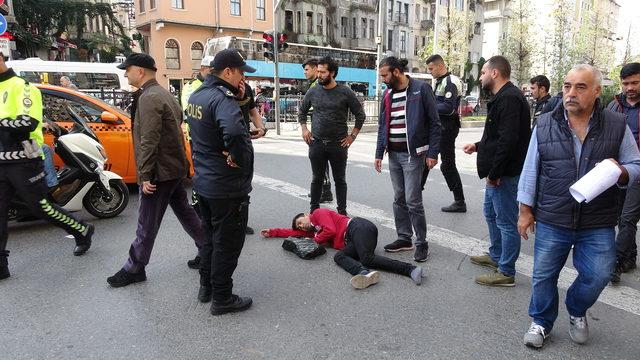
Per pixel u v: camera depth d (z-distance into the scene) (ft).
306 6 133.69
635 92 13.14
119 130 21.75
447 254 15.28
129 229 17.53
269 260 14.58
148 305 11.56
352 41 147.54
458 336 10.24
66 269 13.74
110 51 106.22
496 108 12.11
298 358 9.37
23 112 12.12
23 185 13.03
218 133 10.23
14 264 14.07
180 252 15.19
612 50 139.54
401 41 158.40
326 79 17.38
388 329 10.50
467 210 20.88
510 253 12.57
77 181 17.78
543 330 9.84
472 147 14.61
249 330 10.43
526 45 124.36
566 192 9.01
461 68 126.62
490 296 12.21
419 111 13.98
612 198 8.95
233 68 10.39
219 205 10.52
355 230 14.14
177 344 9.84
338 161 18.24
